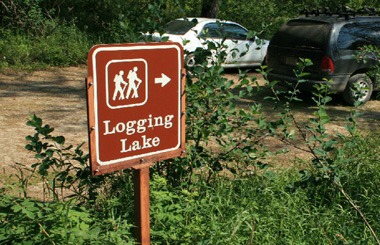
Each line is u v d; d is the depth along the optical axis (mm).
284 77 11523
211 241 3719
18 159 7070
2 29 17219
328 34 10906
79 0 20531
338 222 4625
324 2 22516
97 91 3150
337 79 10984
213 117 4848
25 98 11305
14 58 15164
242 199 4582
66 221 3236
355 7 21656
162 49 3412
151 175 4715
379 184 5391
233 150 4977
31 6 17859
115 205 4082
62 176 4445
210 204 4363
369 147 6340
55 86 12922
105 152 3225
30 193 5680
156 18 5277
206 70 4891
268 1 21219
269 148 7848
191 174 4871
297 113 10555
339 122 9844
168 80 3467
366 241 4109
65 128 8898
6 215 3525
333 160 4984
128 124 3305
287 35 11672
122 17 5008
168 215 3844
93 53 3105
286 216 4484
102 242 3379
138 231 3490
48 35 17391
